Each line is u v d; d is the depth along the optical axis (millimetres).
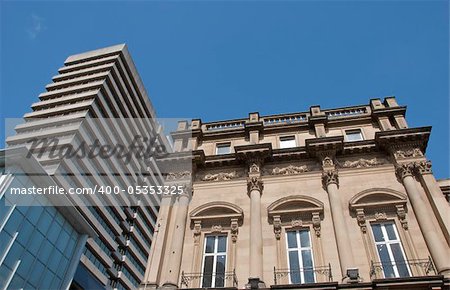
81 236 36688
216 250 19312
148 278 18078
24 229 29953
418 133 21219
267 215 20047
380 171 20984
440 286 14688
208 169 23578
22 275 28688
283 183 21578
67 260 34094
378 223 18797
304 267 17656
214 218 20297
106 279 61625
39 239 31297
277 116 26656
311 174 21688
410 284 14922
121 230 70312
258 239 18641
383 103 25641
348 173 21312
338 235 17938
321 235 18609
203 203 21453
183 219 20547
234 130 25703
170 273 18047
